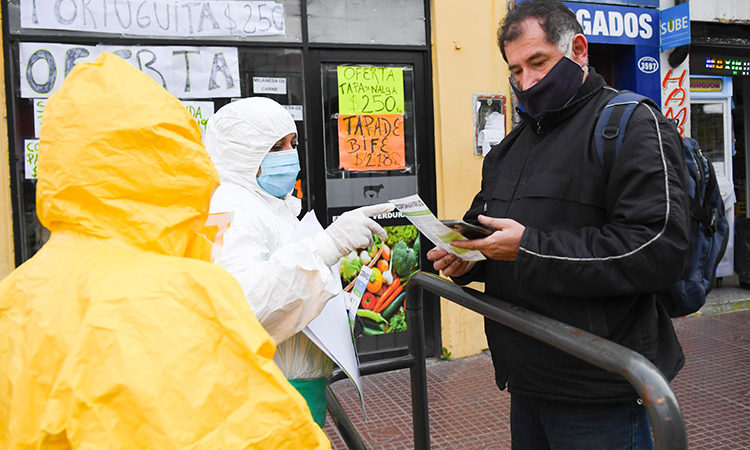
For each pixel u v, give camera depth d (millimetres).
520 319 1476
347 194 4805
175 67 4270
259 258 1687
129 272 1008
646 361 1146
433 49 4902
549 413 1729
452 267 1912
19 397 972
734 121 7152
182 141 1073
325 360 1867
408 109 4938
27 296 1079
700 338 5543
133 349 933
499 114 5051
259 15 4449
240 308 1026
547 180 1668
